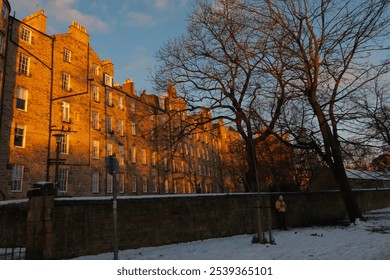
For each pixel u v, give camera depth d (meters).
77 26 37.59
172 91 23.70
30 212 10.56
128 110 45.25
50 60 33.56
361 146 24.72
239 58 22.20
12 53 29.72
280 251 11.03
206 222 17.06
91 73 38.88
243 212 19.52
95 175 37.31
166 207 15.20
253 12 20.53
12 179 28.36
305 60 20.34
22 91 30.38
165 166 52.22
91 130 37.47
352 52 20.09
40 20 33.34
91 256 11.30
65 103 34.69
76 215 11.53
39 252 10.16
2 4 27.95
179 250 12.52
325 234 15.88
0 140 27.58
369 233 15.23
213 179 70.38
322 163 32.38
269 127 22.86
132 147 45.19
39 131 31.14
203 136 68.69
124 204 13.33
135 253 12.05
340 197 31.06
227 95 23.09
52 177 31.55
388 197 47.94
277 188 34.94
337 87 21.23
